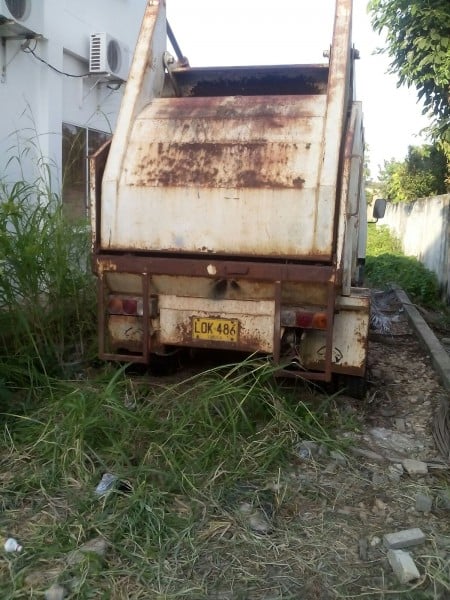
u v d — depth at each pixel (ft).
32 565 9.24
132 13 33.01
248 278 13.51
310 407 14.66
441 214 38.34
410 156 62.85
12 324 16.06
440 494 11.73
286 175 13.38
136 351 15.28
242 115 14.39
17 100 23.77
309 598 8.84
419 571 9.41
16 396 14.67
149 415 13.14
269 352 14.17
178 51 18.48
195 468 11.66
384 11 28.43
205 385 14.12
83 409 12.50
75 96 27.86
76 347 17.83
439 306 33.30
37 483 11.30
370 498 11.51
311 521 10.71
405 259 46.11
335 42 14.79
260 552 9.78
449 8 26.73
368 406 16.12
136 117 14.97
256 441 12.52
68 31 26.50
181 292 14.35
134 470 11.34
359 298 14.02
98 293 14.56
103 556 9.42
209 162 13.93
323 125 13.78
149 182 14.07
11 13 21.79
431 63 27.96
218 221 13.70
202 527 10.29
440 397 17.03
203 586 8.95
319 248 13.19
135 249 14.24
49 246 16.89
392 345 23.26
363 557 9.77
